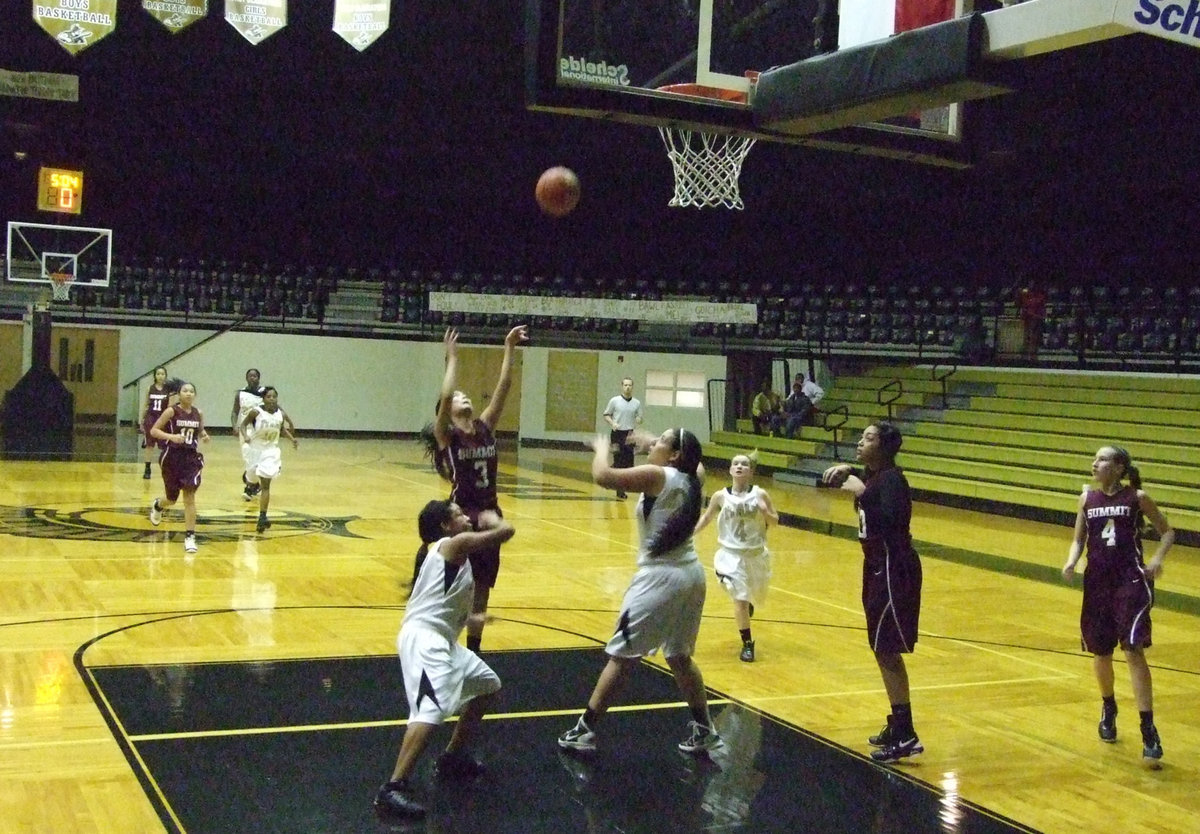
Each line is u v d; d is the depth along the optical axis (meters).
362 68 27.64
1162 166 23.09
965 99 8.37
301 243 31.80
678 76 9.35
